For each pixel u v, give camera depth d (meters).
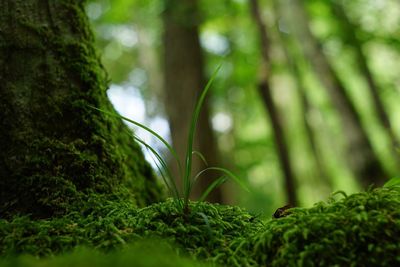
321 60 7.65
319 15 9.98
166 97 5.78
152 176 2.56
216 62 11.48
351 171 7.05
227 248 1.49
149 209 1.67
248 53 10.90
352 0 10.38
